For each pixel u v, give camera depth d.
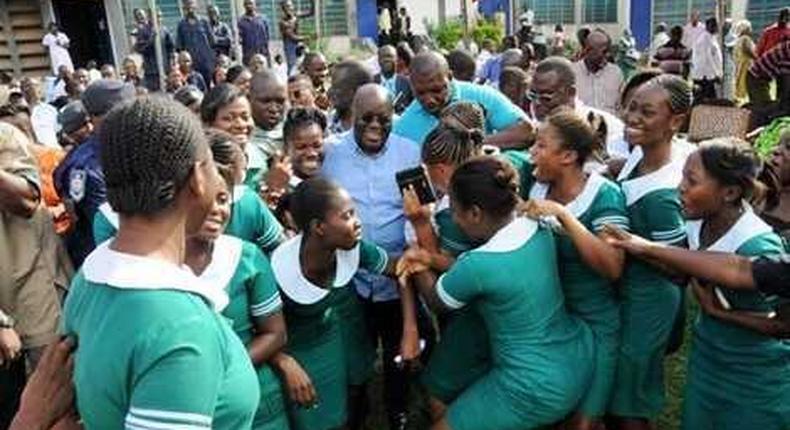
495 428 2.43
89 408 1.24
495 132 3.85
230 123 3.22
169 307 1.21
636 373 2.60
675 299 2.60
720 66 13.09
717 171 2.26
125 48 17.61
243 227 2.60
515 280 2.33
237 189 2.64
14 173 2.89
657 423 3.49
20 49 16.44
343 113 4.27
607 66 6.51
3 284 3.04
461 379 2.72
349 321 2.98
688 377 2.55
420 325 3.34
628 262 2.51
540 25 21.25
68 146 4.38
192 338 1.21
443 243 2.90
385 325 3.32
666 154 2.58
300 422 2.63
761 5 18.89
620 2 21.86
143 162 1.22
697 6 20.70
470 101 3.41
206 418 1.21
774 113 6.97
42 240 3.13
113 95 3.24
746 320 2.27
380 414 3.75
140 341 1.17
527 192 2.90
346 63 4.47
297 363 2.48
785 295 2.11
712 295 2.33
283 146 3.48
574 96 3.47
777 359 2.31
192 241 2.07
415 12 21.00
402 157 3.31
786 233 2.90
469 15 19.05
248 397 1.36
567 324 2.48
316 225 2.46
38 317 3.10
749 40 12.18
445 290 2.43
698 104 6.96
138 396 1.17
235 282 2.19
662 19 21.25
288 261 2.54
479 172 2.38
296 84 4.97
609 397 2.62
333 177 3.30
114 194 1.25
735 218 2.34
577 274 2.54
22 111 5.50
